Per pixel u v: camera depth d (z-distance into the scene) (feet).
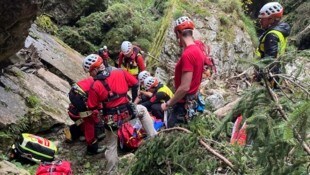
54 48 27.73
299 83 8.34
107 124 14.69
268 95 8.25
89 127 16.61
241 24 33.91
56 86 22.35
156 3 42.83
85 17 35.86
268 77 8.37
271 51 13.82
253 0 44.73
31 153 15.53
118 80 14.83
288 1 41.68
